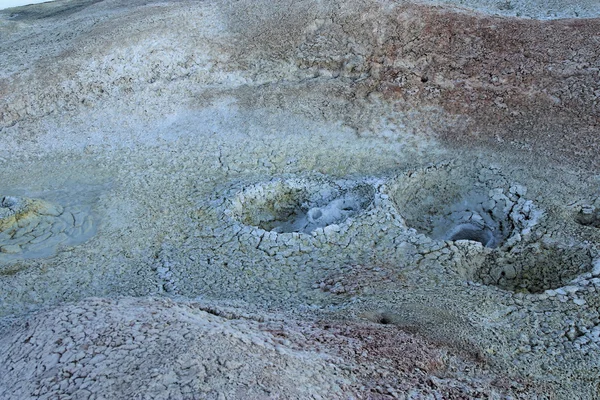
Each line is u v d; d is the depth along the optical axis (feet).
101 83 41.81
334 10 41.73
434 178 31.99
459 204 31.40
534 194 29.17
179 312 17.22
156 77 42.09
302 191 32.32
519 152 32.09
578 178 29.45
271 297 23.22
